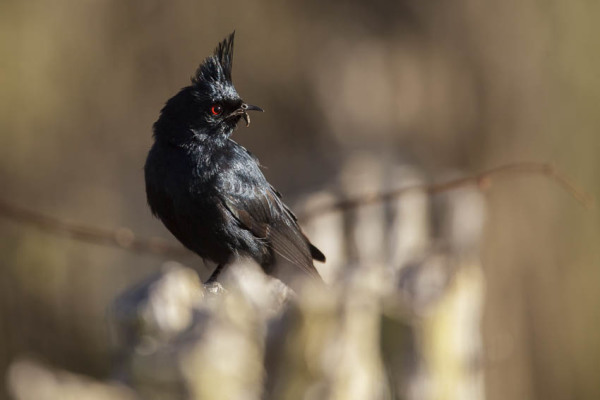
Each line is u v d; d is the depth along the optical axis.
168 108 8.94
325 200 9.73
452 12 15.67
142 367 4.15
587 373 15.26
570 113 15.72
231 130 9.13
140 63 16.86
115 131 16.86
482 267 14.88
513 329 15.00
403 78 15.56
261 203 9.18
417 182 10.41
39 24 16.59
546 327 15.17
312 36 15.89
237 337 4.30
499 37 15.72
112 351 4.43
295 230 9.40
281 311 4.68
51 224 9.10
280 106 15.76
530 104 15.70
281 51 15.93
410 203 9.55
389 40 15.72
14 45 16.41
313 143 15.40
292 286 6.96
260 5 16.22
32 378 3.77
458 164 15.64
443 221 9.96
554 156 15.67
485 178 8.91
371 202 8.80
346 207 8.88
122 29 16.88
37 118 16.50
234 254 9.11
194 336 4.20
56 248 15.86
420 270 5.19
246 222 9.06
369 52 15.62
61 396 3.78
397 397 5.06
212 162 8.88
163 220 9.11
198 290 4.79
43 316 15.86
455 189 10.09
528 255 15.17
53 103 16.62
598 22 15.75
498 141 15.66
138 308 4.27
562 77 15.73
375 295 5.04
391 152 14.41
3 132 16.27
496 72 15.70
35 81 16.50
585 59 15.73
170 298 4.32
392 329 5.04
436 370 5.05
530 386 15.01
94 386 3.93
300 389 4.49
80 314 15.90
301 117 15.63
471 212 10.17
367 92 15.46
